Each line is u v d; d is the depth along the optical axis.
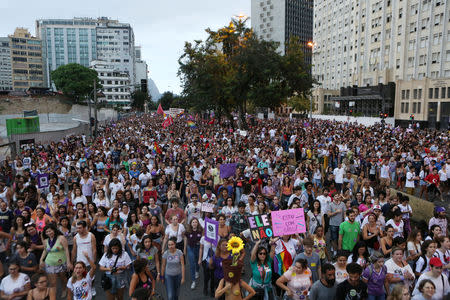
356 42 81.25
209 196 11.09
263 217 7.03
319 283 5.56
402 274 6.19
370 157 17.20
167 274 6.78
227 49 42.38
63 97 73.75
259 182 12.24
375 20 73.31
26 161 17.69
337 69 91.25
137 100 134.38
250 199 9.59
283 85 40.56
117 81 147.62
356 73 80.69
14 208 11.05
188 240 7.88
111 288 6.61
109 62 173.00
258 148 21.22
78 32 168.50
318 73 100.56
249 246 9.60
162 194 11.65
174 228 8.08
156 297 5.92
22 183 12.40
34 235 7.98
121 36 173.62
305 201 10.62
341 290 5.54
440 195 14.40
